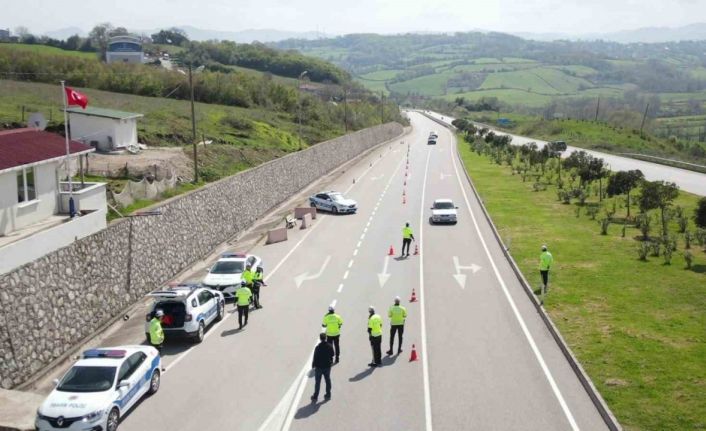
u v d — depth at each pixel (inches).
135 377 687.1
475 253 1424.7
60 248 887.7
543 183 2512.3
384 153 3912.4
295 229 1742.1
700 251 1378.0
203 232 1423.5
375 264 1339.8
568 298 1058.7
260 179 1921.8
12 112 2063.2
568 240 1513.3
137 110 2615.7
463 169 3065.9
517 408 676.7
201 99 3501.5
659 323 928.9
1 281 749.9
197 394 725.9
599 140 4571.9
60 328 854.5
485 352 840.9
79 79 3078.2
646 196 1604.3
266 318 1004.6
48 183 1035.3
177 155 1947.6
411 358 816.3
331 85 6766.7
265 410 682.8
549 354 831.1
